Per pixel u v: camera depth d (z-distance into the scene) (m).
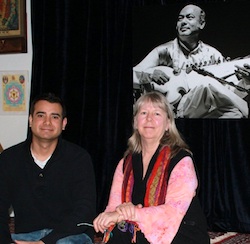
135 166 2.08
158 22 3.63
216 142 3.59
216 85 3.52
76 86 3.89
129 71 3.78
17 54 4.17
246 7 3.42
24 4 4.09
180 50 3.59
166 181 1.96
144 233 1.84
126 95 3.79
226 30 3.48
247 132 3.54
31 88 4.06
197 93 3.57
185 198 1.88
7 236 2.22
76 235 2.17
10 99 4.22
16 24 4.08
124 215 1.83
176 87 3.62
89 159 2.32
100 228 1.84
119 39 3.77
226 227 3.61
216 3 3.49
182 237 1.91
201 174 3.62
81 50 3.87
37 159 2.31
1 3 4.11
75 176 2.26
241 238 3.43
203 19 3.53
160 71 3.65
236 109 3.48
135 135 2.17
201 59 3.54
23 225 2.28
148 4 3.67
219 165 3.59
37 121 2.25
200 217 2.00
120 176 2.13
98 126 3.85
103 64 3.81
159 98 2.08
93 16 3.81
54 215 2.26
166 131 2.11
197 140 3.62
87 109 3.87
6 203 2.28
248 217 3.55
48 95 2.32
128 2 3.73
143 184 2.02
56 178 2.25
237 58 3.46
